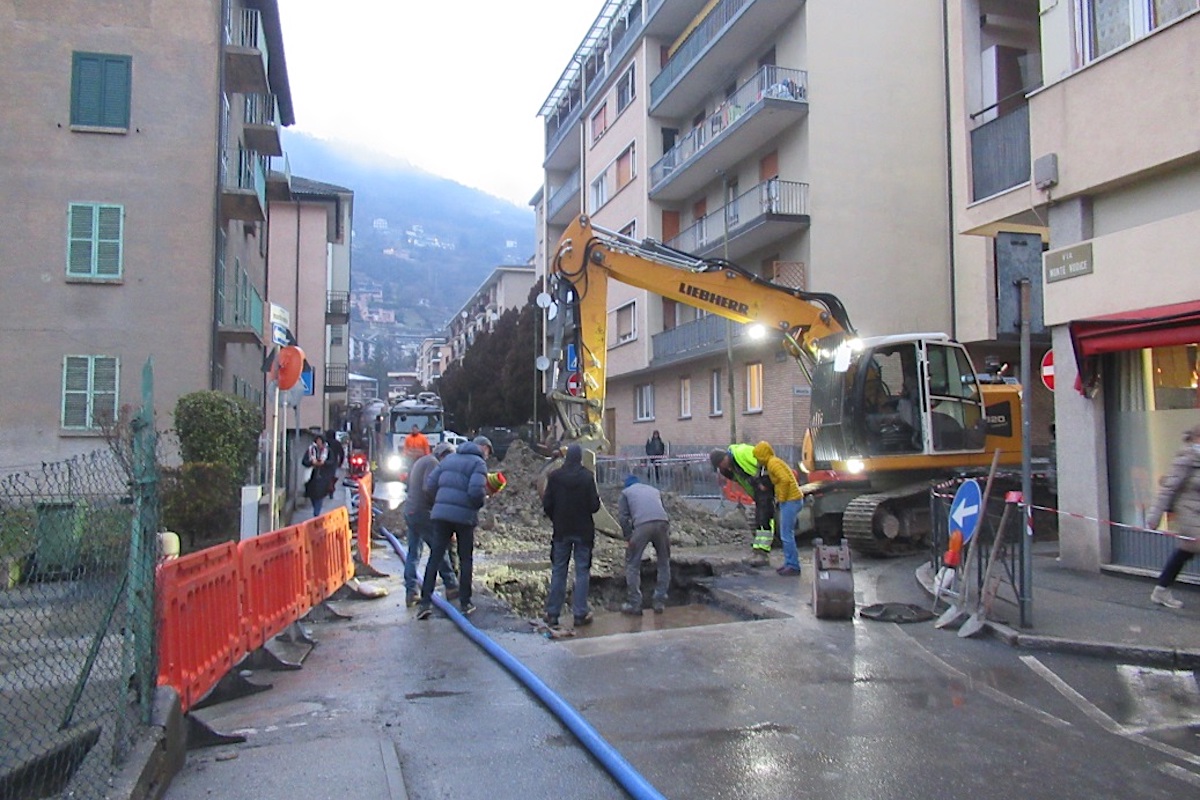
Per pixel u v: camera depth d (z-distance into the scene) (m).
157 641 4.86
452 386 61.66
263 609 7.11
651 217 34.09
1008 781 4.62
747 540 15.37
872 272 25.17
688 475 21.22
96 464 6.11
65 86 18.62
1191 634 7.31
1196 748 5.09
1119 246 9.86
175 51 19.05
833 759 4.95
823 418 14.60
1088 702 5.95
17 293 18.14
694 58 29.72
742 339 26.98
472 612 9.38
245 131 23.95
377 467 35.59
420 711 5.96
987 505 8.28
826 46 25.25
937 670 6.77
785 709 5.86
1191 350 9.41
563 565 9.36
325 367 39.69
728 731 5.44
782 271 25.89
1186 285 9.09
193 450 14.79
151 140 18.83
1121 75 9.86
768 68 25.95
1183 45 9.16
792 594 10.27
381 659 7.45
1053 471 15.17
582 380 13.64
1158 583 8.45
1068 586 9.46
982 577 8.26
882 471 14.01
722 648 7.54
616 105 37.44
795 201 25.39
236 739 5.27
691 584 11.77
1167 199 9.62
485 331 59.47
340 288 50.72
